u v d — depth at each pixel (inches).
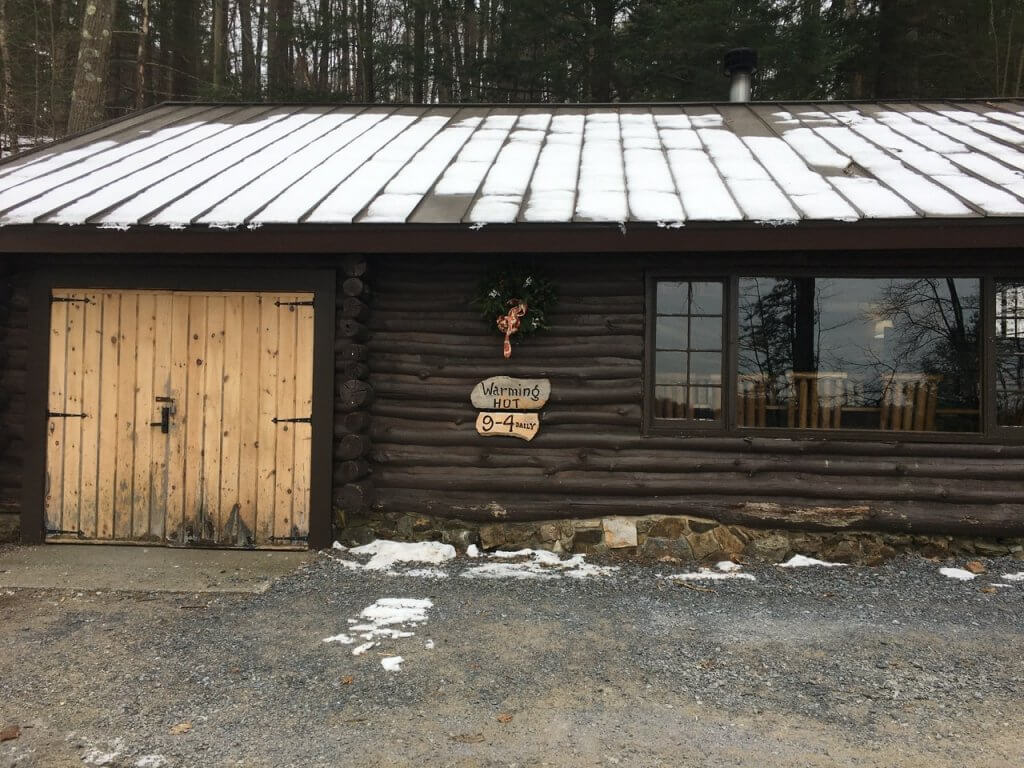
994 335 220.7
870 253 222.7
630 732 121.8
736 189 227.8
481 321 238.8
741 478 227.3
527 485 232.8
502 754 114.7
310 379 233.0
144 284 234.1
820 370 230.4
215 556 225.8
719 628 169.9
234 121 342.6
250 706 130.0
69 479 236.4
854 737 120.5
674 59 570.3
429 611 179.8
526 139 305.6
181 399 235.1
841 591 197.3
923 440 222.2
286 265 233.5
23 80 727.1
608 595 193.8
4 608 179.5
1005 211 194.9
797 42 551.5
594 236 210.1
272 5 690.2
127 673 143.4
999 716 127.7
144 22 656.4
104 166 273.1
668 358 234.4
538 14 570.3
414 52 642.2
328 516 231.1
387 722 124.6
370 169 263.4
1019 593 193.9
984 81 618.5
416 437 238.5
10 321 240.7
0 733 119.1
